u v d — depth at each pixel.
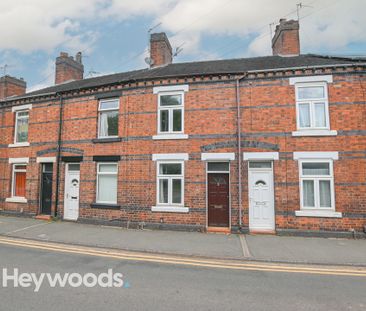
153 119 10.98
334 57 10.69
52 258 6.68
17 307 4.04
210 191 10.36
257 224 9.82
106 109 11.91
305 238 8.96
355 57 10.19
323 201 9.54
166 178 10.66
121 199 10.94
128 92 11.44
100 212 11.21
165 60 14.02
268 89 10.19
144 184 10.73
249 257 6.85
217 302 4.35
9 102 14.27
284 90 10.06
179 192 10.56
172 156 10.58
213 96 10.55
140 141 11.00
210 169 10.47
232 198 9.95
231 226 9.81
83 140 12.02
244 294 4.68
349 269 6.14
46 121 13.04
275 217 9.58
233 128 10.25
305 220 9.37
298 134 9.70
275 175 9.76
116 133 11.72
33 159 13.09
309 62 10.59
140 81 11.28
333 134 9.48
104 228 10.46
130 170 10.96
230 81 10.49
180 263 6.44
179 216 10.24
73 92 12.54
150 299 4.41
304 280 5.40
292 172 9.66
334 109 9.62
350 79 9.62
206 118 10.51
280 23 12.87
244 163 10.03
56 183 12.32
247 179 9.95
